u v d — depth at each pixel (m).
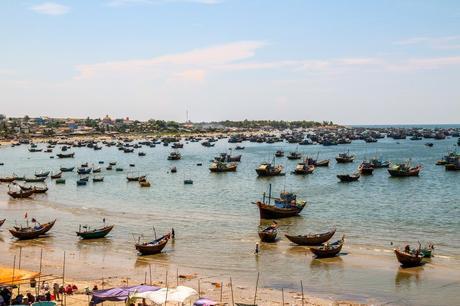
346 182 160.00
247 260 69.25
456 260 68.25
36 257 71.81
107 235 85.75
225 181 167.75
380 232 86.56
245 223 95.44
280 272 63.56
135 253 73.81
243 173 190.62
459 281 59.50
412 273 62.66
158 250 73.12
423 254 69.06
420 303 52.59
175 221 97.75
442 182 158.00
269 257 70.62
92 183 164.38
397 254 65.44
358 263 67.12
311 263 67.50
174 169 194.12
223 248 75.88
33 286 53.66
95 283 57.94
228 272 63.84
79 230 86.69
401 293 55.53
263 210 98.06
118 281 59.16
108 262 68.88
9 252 75.12
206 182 165.62
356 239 81.25
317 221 97.19
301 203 106.38
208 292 55.47
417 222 95.50
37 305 43.56
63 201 127.06
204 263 67.94
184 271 64.31
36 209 115.19
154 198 131.12
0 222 92.44
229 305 50.78
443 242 78.81
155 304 48.78
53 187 156.25
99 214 106.62
